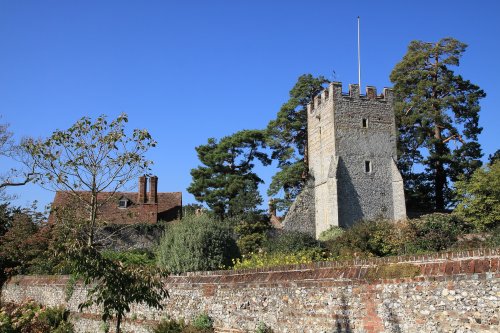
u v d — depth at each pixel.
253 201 42.44
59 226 21.62
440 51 49.97
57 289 22.05
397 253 25.27
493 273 8.88
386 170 44.31
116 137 15.46
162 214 47.28
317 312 11.87
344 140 44.03
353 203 42.97
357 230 27.22
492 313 8.76
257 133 50.50
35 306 22.42
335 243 27.42
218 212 45.50
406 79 50.53
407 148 50.22
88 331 18.81
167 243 18.20
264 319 13.23
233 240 19.20
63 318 20.36
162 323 15.28
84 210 21.77
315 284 12.05
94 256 10.68
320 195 45.94
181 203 49.66
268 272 13.65
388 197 43.81
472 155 47.22
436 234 25.48
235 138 50.00
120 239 41.06
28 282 24.88
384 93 45.69
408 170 50.31
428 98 49.28
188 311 15.56
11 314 21.03
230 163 50.31
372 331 10.62
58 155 15.40
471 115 48.19
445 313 9.44
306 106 52.41
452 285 9.43
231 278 14.77
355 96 45.00
